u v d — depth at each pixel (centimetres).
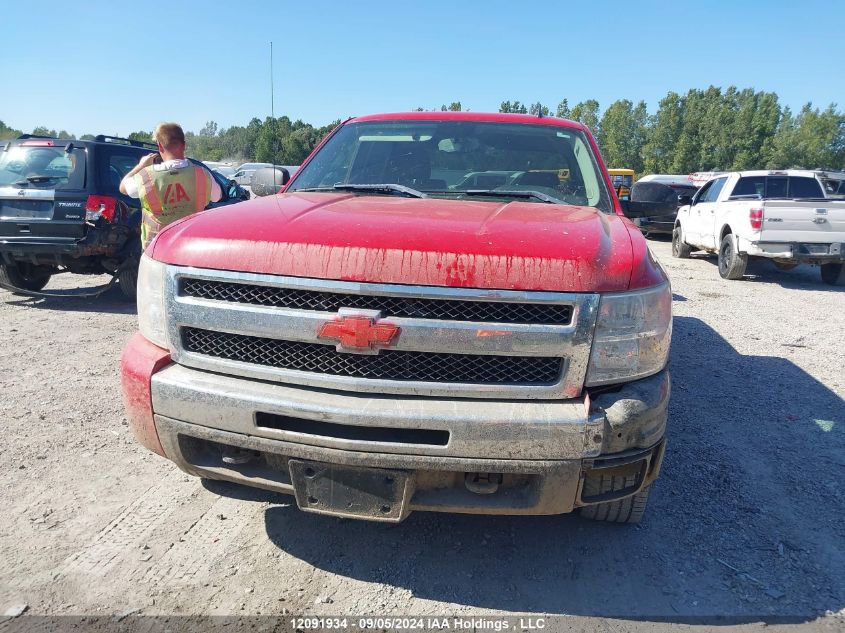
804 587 272
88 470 353
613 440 227
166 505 321
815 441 419
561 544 299
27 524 300
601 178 366
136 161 779
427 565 281
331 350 234
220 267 241
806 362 597
